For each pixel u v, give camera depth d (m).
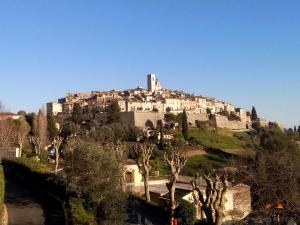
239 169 28.55
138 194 68.38
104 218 41.47
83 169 43.78
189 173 98.81
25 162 59.50
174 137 156.12
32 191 51.41
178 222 53.31
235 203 48.75
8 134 99.31
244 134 190.50
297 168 24.73
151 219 54.41
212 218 30.83
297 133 192.12
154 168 100.38
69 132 138.25
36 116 119.50
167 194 68.88
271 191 24.39
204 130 186.12
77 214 35.69
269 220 25.95
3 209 36.56
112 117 174.88
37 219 38.91
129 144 132.75
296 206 23.23
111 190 42.91
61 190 46.53
